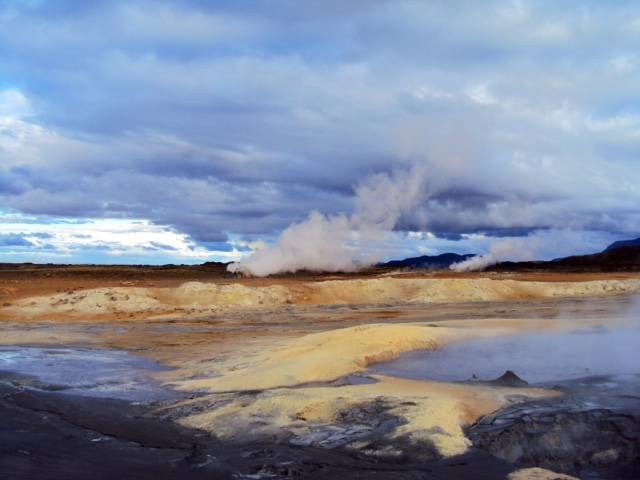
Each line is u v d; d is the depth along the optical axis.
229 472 10.67
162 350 24.62
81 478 10.38
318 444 11.82
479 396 14.25
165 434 12.93
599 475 10.34
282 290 46.66
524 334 24.19
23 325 33.94
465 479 9.98
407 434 11.67
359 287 49.94
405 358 19.75
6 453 11.62
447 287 50.47
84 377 19.05
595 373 16.97
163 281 57.81
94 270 82.06
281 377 16.86
